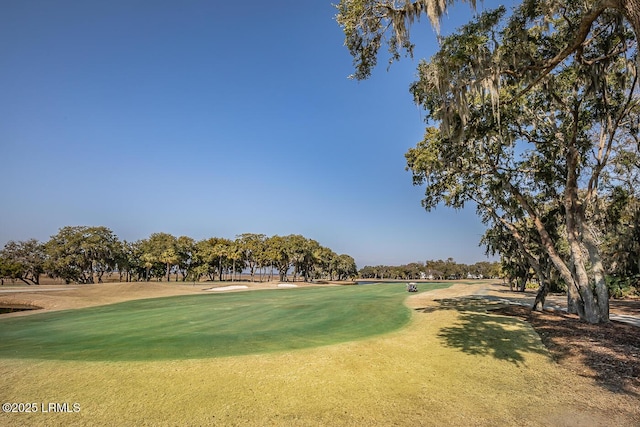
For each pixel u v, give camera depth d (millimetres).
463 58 8547
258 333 11945
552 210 17172
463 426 5141
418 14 8031
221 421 5176
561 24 11023
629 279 25406
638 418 5312
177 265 84438
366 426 5109
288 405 5734
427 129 17109
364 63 9203
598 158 13992
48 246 60406
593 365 7914
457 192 17812
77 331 12547
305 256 85312
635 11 4574
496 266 61875
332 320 15141
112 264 69438
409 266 119188
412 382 6898
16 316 17406
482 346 9625
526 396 6289
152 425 5020
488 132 12555
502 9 9367
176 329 12914
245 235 86938
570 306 16297
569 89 13617
